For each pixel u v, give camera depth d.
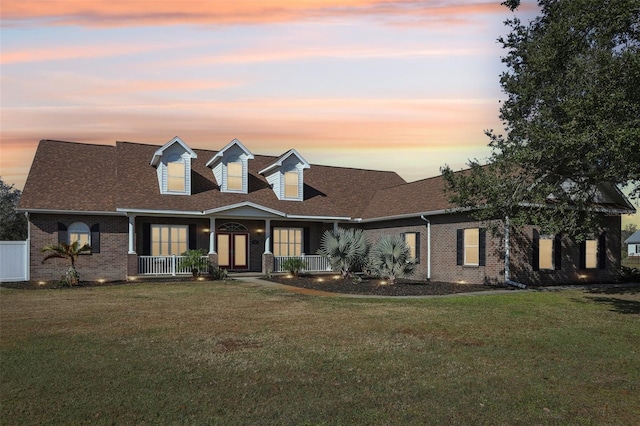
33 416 5.41
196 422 5.27
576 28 12.98
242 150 26.98
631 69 10.60
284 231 27.83
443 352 8.54
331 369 7.38
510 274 19.84
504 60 19.00
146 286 19.83
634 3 10.74
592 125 11.55
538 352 8.62
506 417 5.49
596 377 7.09
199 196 25.38
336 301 15.30
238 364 7.62
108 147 27.31
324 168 33.50
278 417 5.43
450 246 22.44
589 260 23.19
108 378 6.84
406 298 16.19
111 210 22.69
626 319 12.25
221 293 17.38
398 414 5.55
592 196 16.75
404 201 26.75
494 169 16.52
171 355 8.16
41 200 21.95
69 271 20.55
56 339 9.38
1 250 21.66
